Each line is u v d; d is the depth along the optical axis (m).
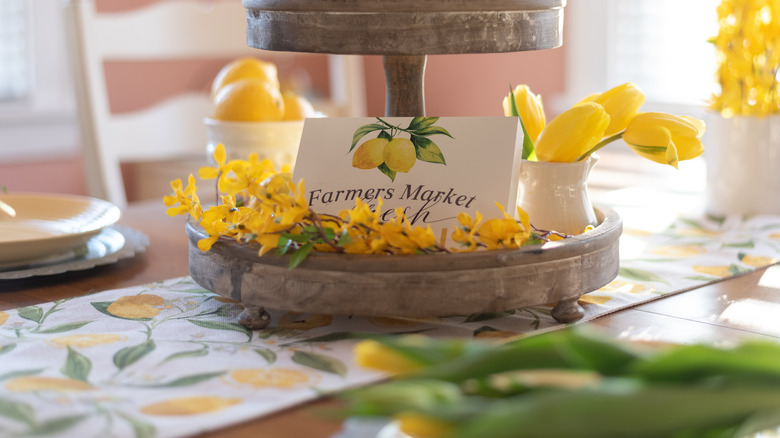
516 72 3.03
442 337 0.94
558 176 1.03
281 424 0.79
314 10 0.96
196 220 1.01
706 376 0.58
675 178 1.67
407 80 1.07
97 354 0.90
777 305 1.02
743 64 1.38
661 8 2.69
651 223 1.35
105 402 0.81
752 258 1.18
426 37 0.95
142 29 1.99
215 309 1.02
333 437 0.75
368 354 0.64
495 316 0.99
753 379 0.56
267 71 1.32
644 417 0.53
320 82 3.46
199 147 2.05
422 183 0.98
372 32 0.95
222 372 0.86
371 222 0.91
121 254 1.17
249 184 0.95
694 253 1.20
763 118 1.37
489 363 0.61
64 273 1.14
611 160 1.88
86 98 1.91
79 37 1.89
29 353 0.90
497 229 0.91
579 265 0.94
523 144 1.06
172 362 0.88
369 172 0.99
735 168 1.39
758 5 1.38
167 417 0.79
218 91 1.32
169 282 1.11
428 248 0.91
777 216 1.38
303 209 0.91
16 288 1.09
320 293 0.90
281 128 1.24
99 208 1.25
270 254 0.92
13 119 2.94
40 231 1.22
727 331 0.95
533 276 0.91
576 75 2.91
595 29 2.84
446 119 0.99
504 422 0.53
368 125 0.99
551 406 0.53
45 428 0.77
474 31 0.96
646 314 1.00
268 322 0.96
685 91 2.68
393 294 0.89
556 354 0.61
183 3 2.05
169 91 3.13
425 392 0.58
